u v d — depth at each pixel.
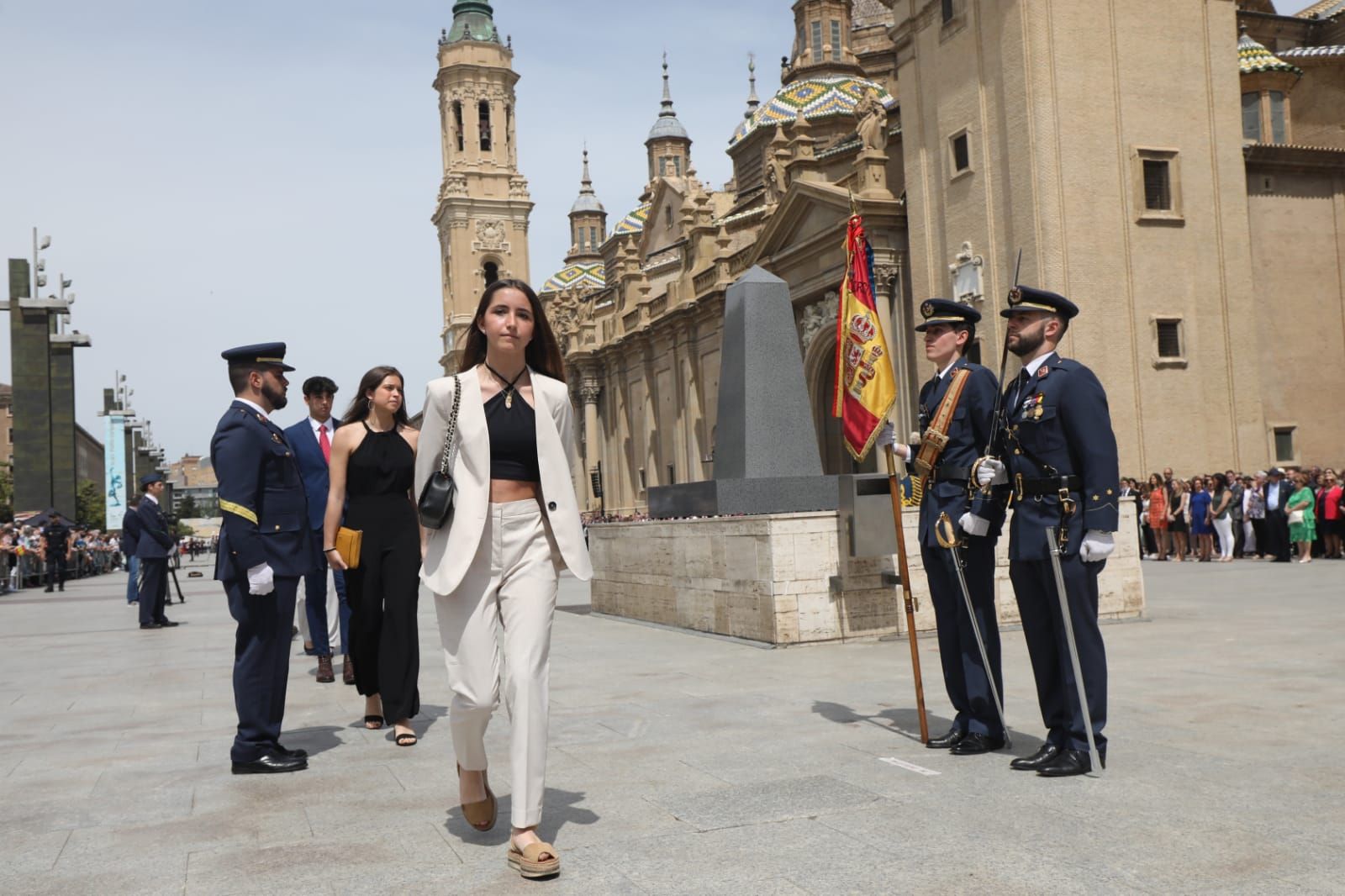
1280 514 21.81
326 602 10.42
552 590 4.54
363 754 6.61
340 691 9.50
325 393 10.09
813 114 49.56
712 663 9.95
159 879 4.20
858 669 9.20
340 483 7.29
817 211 36.56
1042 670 5.58
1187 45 29.41
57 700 9.09
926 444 6.18
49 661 12.18
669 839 4.46
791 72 53.78
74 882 4.19
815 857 4.14
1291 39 39.44
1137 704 7.09
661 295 53.81
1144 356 28.23
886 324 33.53
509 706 4.30
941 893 3.71
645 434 56.16
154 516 16.39
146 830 4.93
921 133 32.09
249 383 6.51
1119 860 3.99
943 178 31.00
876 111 35.03
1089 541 5.28
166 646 13.62
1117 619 12.30
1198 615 12.49
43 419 40.41
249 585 6.10
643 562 14.39
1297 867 3.85
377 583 7.19
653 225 66.06
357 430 7.35
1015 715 6.90
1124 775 5.26
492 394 4.59
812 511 12.33
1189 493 24.30
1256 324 30.62
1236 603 13.73
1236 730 6.17
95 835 4.87
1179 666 8.70
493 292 4.59
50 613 20.95
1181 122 29.20
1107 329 27.84
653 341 54.56
